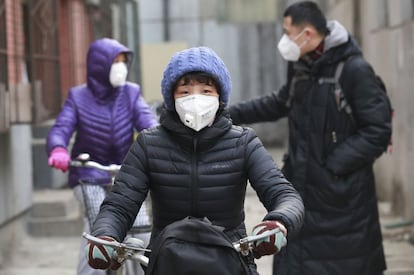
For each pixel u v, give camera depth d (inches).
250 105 430.9
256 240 217.9
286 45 379.2
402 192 712.4
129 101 414.3
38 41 732.0
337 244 373.1
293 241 374.9
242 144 250.8
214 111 245.1
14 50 647.1
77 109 406.6
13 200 649.0
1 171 616.1
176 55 247.8
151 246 242.8
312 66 377.1
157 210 254.2
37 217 703.1
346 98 372.2
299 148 379.2
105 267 225.0
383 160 802.2
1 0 591.5
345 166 368.2
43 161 799.1
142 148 252.4
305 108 378.9
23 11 735.7
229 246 220.5
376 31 826.8
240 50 1534.2
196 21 1521.9
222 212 249.3
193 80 244.1
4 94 570.3
